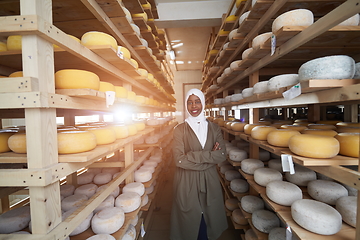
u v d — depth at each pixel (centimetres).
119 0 104
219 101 296
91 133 81
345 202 88
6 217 90
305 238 77
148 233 176
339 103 146
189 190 129
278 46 114
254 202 147
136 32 148
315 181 109
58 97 62
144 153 183
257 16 137
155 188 202
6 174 58
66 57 100
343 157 75
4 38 101
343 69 68
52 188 63
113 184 105
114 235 101
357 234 61
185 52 571
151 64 215
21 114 120
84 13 106
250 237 136
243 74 184
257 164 154
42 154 59
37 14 55
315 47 122
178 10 322
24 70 58
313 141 75
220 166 247
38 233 60
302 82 70
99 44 87
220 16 319
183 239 130
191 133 136
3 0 92
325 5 121
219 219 132
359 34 99
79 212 74
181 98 785
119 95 121
